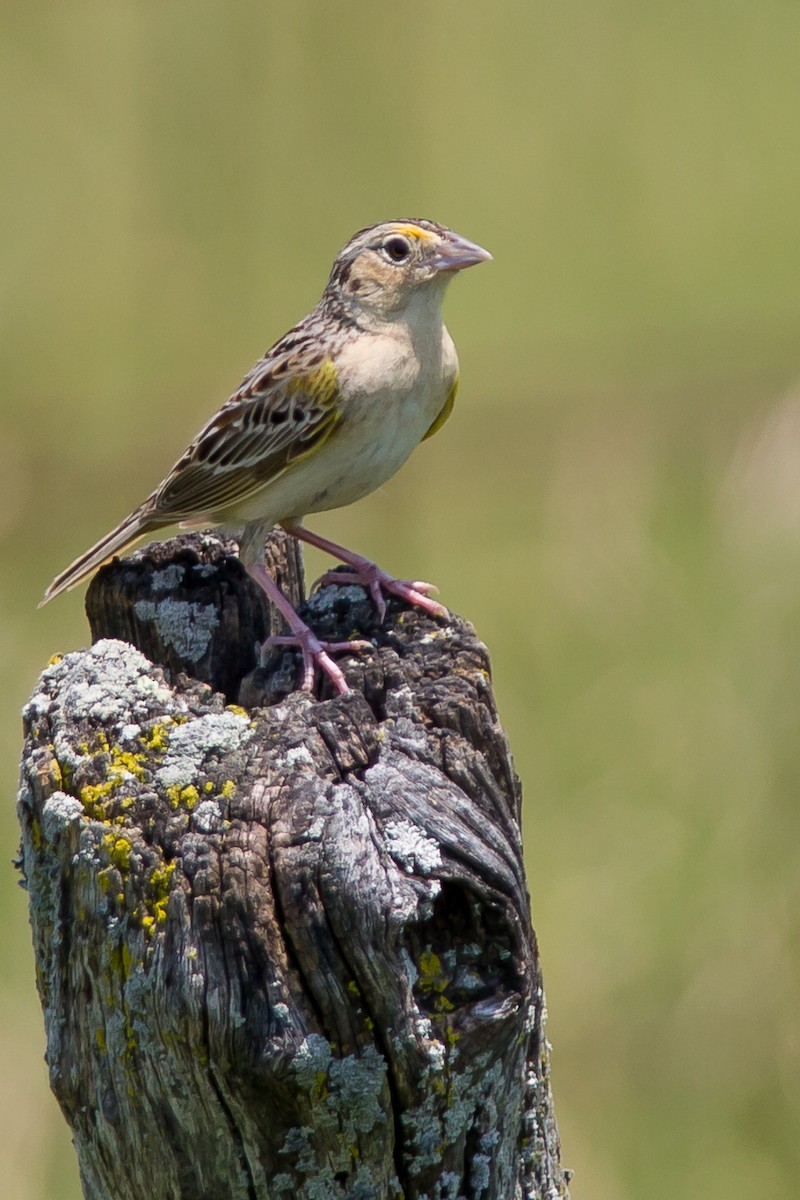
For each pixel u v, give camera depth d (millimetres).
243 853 5211
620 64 18938
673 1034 10758
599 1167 10305
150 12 15750
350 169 15805
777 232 17578
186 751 5562
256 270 15984
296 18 15742
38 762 5613
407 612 7457
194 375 15984
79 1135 5668
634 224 17781
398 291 8820
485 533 13812
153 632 7699
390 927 5168
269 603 8062
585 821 11656
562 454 14484
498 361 15891
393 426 8914
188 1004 5188
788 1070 10578
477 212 17781
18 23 17906
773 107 18891
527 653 12812
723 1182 10047
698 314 16328
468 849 5324
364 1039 5223
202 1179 5434
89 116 17750
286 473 8859
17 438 15172
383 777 5422
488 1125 5492
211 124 15742
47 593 9164
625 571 13336
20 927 11297
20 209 16984
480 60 18594
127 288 16078
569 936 11016
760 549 13273
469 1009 5355
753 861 11297
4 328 16188
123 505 14727
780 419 14117
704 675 12391
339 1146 5336
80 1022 5527
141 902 5301
